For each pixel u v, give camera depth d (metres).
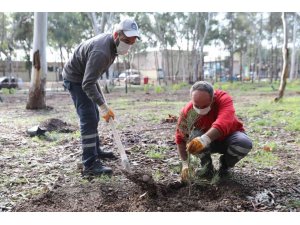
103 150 5.15
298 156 5.07
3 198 3.64
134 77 39.59
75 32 35.91
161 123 8.45
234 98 16.36
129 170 3.59
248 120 8.73
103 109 3.82
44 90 12.52
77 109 4.25
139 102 14.98
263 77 49.09
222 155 3.98
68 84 4.20
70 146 5.93
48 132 7.15
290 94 18.28
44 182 4.11
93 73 3.79
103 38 3.93
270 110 10.63
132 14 32.41
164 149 5.54
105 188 3.82
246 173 4.20
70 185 3.97
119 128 7.71
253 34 44.06
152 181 3.37
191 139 3.53
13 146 6.07
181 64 53.19
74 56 4.11
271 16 38.41
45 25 12.10
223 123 3.39
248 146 3.62
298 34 43.34
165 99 16.62
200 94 3.46
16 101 17.09
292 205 3.28
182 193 3.53
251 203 3.31
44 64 12.30
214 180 3.60
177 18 36.00
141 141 6.20
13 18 33.31
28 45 37.75
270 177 4.05
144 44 39.75
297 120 8.31
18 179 4.20
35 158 5.20
